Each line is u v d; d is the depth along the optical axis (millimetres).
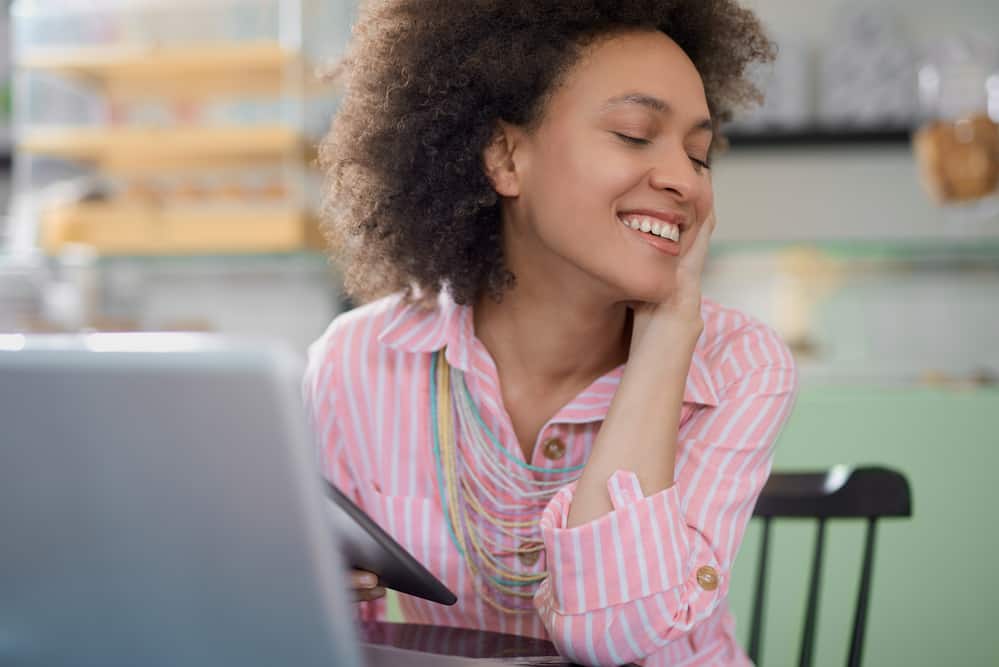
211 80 2674
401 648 761
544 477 997
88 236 2682
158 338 515
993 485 1635
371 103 1033
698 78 935
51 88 2742
